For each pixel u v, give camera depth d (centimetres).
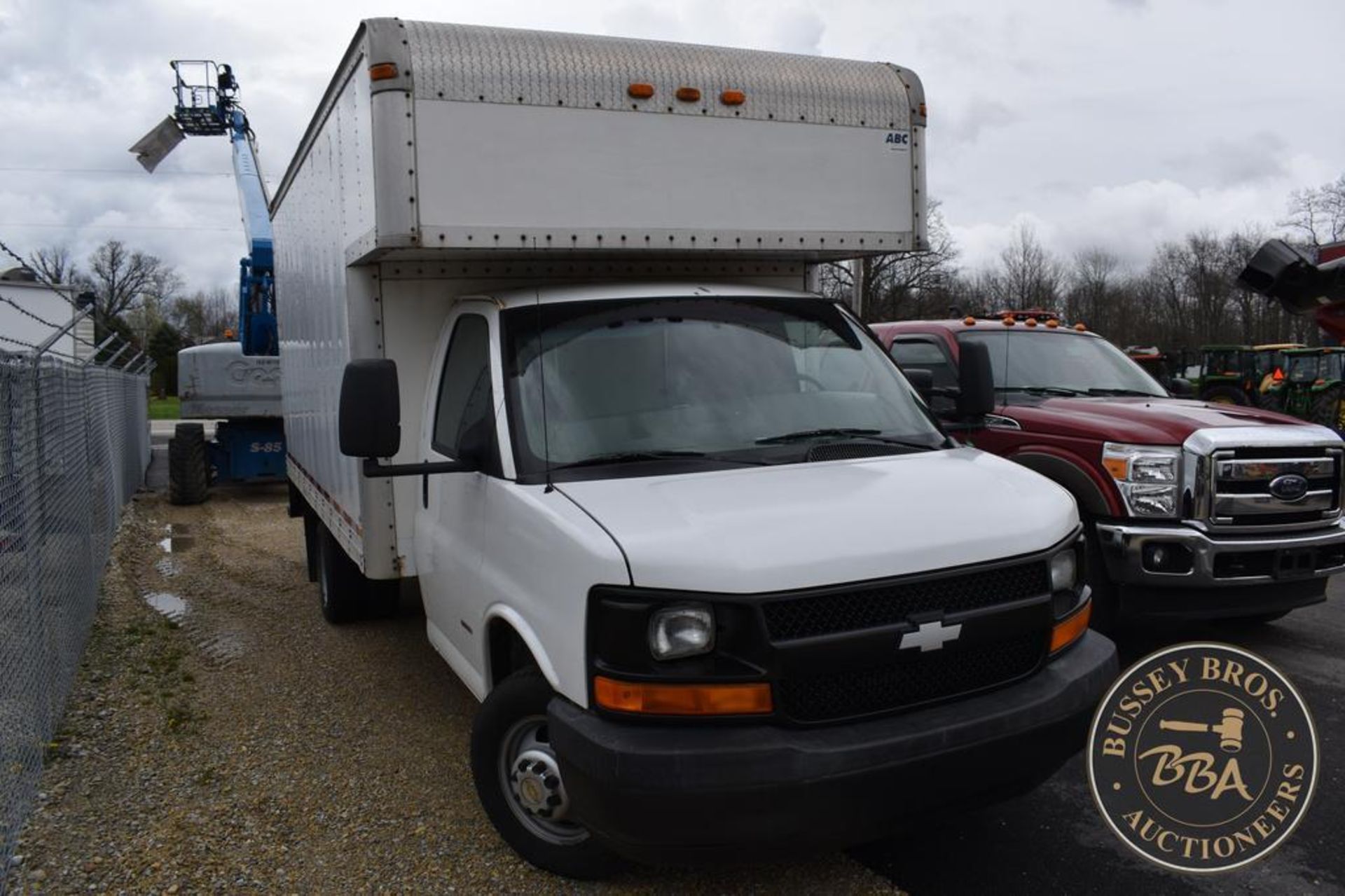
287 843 404
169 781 463
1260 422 620
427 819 423
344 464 550
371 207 436
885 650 317
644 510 340
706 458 394
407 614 756
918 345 817
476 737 386
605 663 316
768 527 325
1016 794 341
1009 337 798
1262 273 1091
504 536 383
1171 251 6925
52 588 557
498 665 405
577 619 325
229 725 535
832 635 312
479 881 372
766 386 434
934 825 330
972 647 333
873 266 4431
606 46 459
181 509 1486
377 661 641
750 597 306
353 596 709
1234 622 708
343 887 369
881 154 511
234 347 1552
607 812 307
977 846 406
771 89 483
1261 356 2417
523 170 437
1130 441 602
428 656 649
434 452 470
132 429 1658
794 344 459
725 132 473
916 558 325
